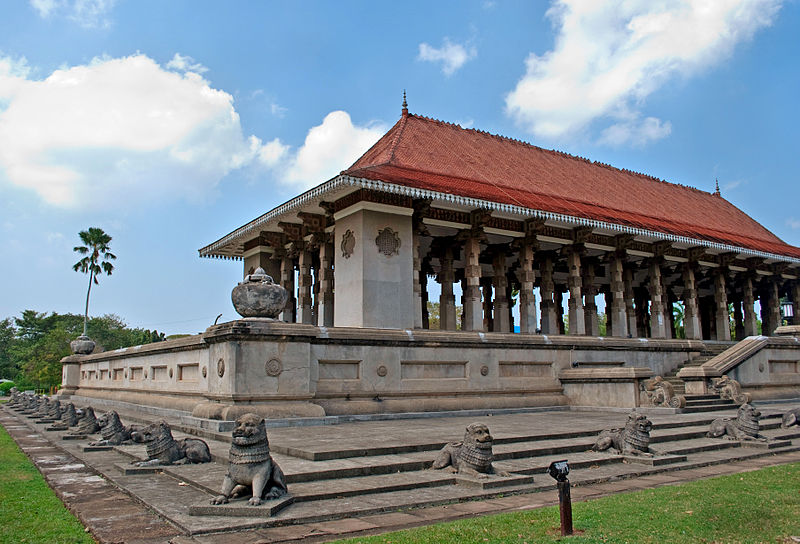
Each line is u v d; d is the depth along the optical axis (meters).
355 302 21.98
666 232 28.97
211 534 6.24
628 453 10.81
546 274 32.22
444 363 17.69
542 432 12.27
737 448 12.70
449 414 16.92
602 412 18.22
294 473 8.22
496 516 6.80
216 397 14.12
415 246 23.44
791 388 23.55
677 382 22.00
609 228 26.42
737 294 43.81
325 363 15.70
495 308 29.92
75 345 31.62
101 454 11.85
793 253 36.97
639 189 36.03
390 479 8.47
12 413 26.80
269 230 28.08
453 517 6.99
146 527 6.57
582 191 30.33
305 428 13.23
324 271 24.97
